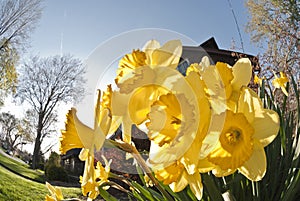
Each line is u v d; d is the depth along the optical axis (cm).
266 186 34
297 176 31
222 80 22
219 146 22
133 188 37
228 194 25
